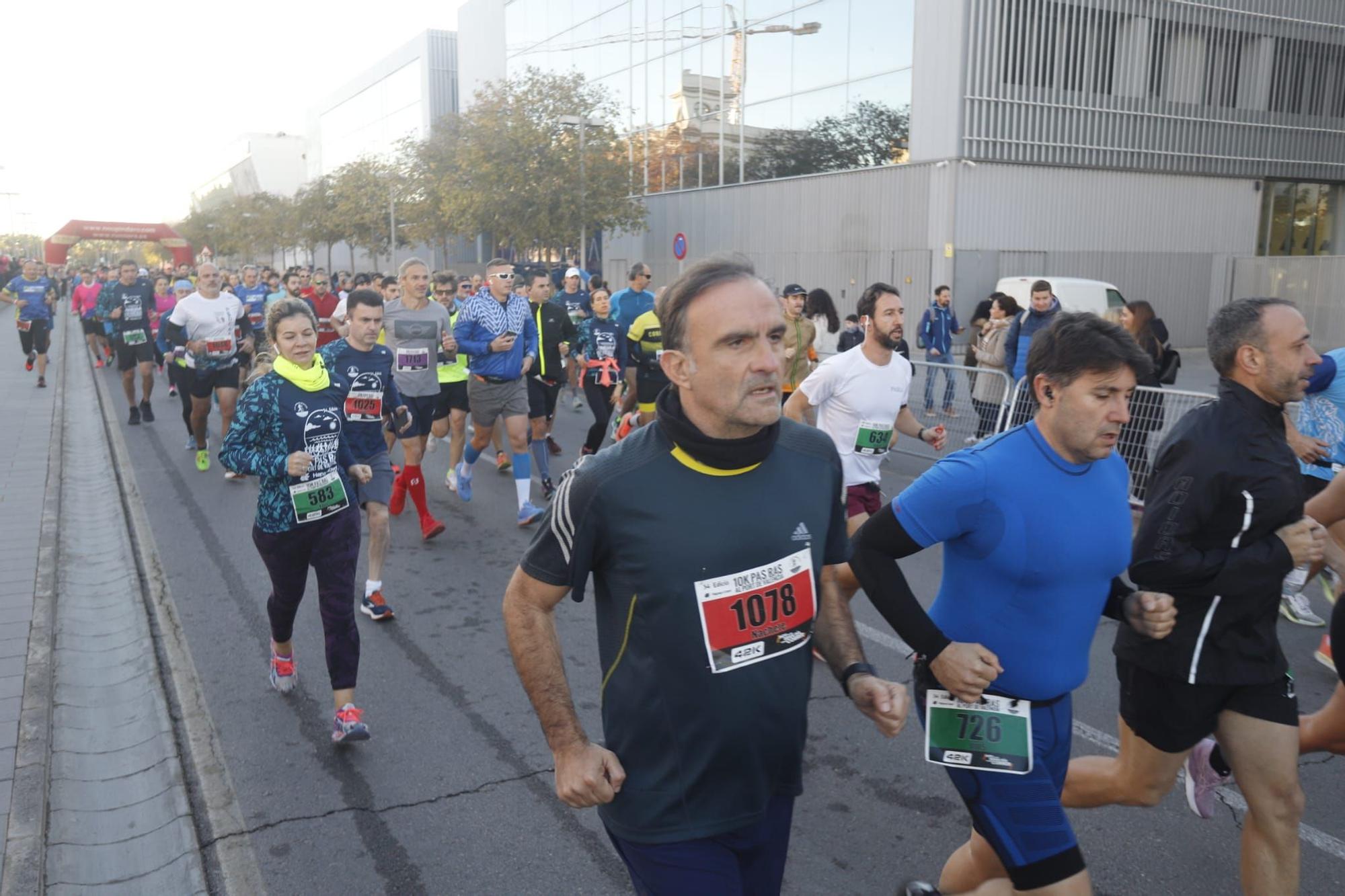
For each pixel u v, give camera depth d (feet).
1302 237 93.25
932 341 50.31
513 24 142.31
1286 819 8.87
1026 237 79.20
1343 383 15.96
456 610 20.01
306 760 13.78
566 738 6.54
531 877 11.11
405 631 18.88
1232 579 8.69
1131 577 9.33
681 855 6.45
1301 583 18.92
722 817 6.54
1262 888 8.92
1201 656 8.86
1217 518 8.79
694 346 6.23
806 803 12.62
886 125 81.82
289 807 12.56
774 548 6.48
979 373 31.50
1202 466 8.83
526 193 96.43
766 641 6.50
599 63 121.60
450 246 165.58
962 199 76.38
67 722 14.93
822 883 10.94
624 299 34.04
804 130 90.48
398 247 148.87
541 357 29.17
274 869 11.26
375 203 145.48
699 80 103.81
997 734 7.96
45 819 12.09
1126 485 8.16
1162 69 82.33
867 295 16.55
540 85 100.48
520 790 13.00
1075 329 7.53
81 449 37.40
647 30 111.55
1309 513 12.25
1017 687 7.97
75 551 23.88
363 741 14.28
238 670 16.92
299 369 13.98
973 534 7.79
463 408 29.63
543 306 29.71
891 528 7.84
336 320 40.11
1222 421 8.98
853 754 13.93
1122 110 81.00
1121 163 81.76
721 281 6.23
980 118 75.72
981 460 7.76
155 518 27.14
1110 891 10.65
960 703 8.11
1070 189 80.38
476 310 25.34
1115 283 83.66
